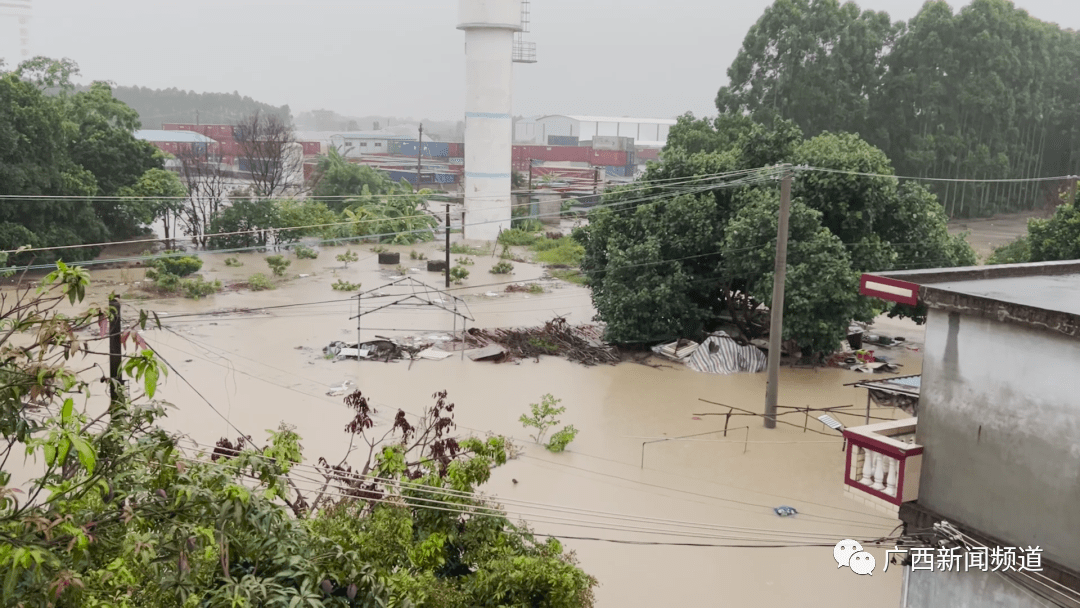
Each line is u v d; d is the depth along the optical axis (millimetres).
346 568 8180
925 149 72375
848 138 35469
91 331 30828
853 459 10242
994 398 8766
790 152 33875
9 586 5078
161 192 55031
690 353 33500
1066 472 8125
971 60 72688
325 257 56219
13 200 43906
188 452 17609
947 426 9281
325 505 12672
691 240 33688
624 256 33438
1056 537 8242
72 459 6305
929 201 34656
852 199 32812
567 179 98875
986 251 59000
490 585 11164
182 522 6645
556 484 21125
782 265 25703
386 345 32906
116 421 6477
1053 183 78812
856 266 32156
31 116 45156
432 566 11492
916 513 9453
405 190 79438
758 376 31906
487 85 62719
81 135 54719
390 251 59500
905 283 9594
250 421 24297
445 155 117312
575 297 45750
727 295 35031
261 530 7152
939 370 9344
